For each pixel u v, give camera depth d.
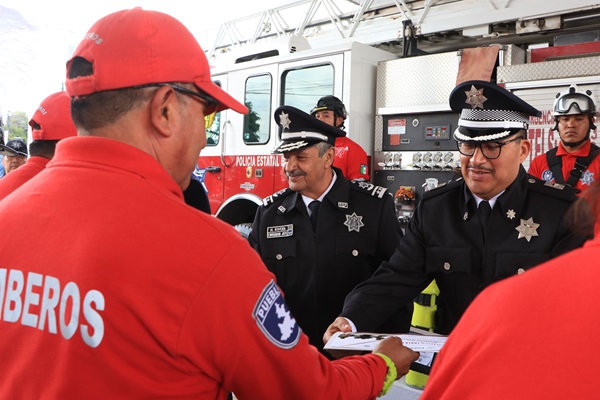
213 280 0.83
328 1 5.76
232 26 7.20
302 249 2.20
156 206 0.87
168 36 0.93
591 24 4.02
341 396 1.01
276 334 0.89
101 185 0.88
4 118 4.56
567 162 3.55
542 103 3.70
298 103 4.81
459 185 1.87
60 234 0.87
